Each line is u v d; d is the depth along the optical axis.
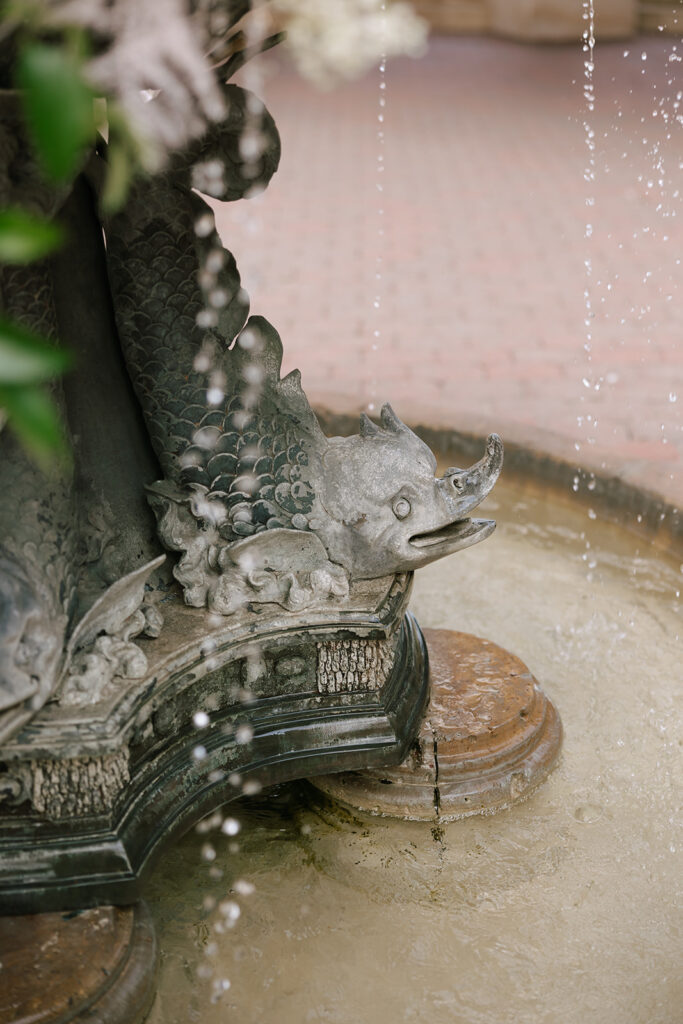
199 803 2.06
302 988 2.05
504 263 6.38
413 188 7.89
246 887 2.28
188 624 2.08
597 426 4.20
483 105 10.15
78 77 0.60
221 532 2.19
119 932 1.89
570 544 3.62
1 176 1.68
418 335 5.27
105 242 2.21
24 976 1.79
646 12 12.15
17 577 1.81
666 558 3.47
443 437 4.05
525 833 2.43
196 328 2.16
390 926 2.20
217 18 1.57
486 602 3.32
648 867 2.34
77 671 1.87
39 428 0.58
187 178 2.07
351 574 2.25
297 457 2.22
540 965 2.11
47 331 2.00
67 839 1.86
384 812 2.42
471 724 2.47
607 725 2.79
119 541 2.17
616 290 5.93
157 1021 1.96
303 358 4.94
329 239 6.80
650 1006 2.02
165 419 2.17
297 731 2.19
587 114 9.68
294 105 10.25
